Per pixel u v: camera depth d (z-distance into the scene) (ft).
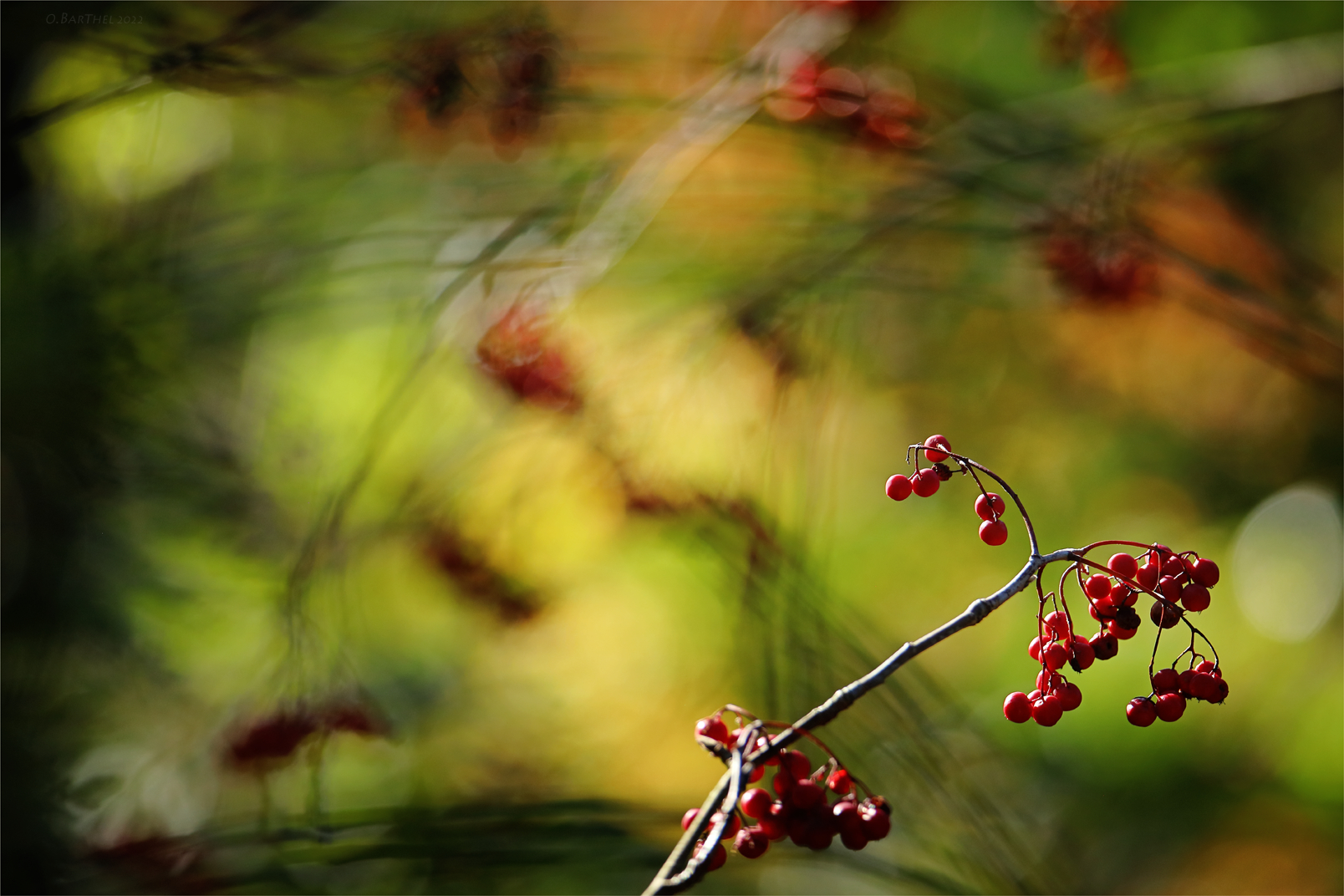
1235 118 10.12
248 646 8.61
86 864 6.73
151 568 8.18
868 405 13.20
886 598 13.58
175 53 7.26
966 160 9.25
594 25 10.14
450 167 9.96
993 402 13.92
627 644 10.95
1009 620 13.51
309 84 8.61
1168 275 10.30
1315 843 11.53
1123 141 9.73
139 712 7.97
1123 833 11.62
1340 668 12.40
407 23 8.35
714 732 5.62
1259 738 12.44
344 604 8.59
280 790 8.38
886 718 8.54
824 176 9.75
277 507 9.23
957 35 12.28
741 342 8.52
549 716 10.62
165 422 8.34
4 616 7.29
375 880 7.54
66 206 8.27
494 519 8.95
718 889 9.73
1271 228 12.10
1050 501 14.16
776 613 8.57
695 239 9.85
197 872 6.72
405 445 9.55
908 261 10.43
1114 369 13.85
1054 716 5.58
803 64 8.34
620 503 8.84
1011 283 10.20
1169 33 12.06
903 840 8.32
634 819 6.78
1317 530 13.61
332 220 10.09
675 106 8.54
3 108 7.82
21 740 7.01
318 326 10.55
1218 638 13.21
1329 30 11.71
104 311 7.94
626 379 8.31
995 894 7.75
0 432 7.38
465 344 8.06
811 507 8.68
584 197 8.27
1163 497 14.42
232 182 10.00
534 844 6.78
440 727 10.17
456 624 10.73
